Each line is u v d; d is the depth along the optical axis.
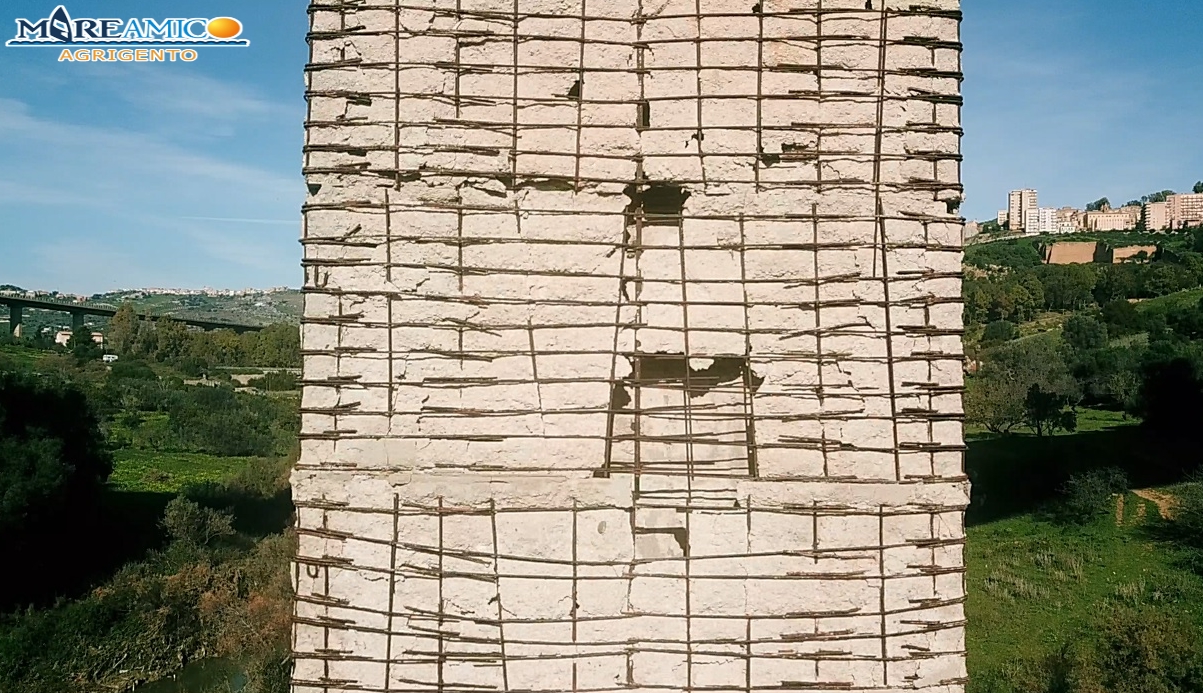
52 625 20.17
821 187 4.85
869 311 4.84
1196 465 32.31
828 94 4.85
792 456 4.84
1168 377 35.97
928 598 4.84
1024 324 67.12
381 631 4.78
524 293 4.83
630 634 4.78
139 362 57.06
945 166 4.91
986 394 41.00
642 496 4.87
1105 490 28.78
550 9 4.82
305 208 4.84
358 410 4.81
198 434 41.94
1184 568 23.05
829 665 4.80
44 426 23.67
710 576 4.79
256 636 20.81
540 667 4.77
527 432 4.82
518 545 4.78
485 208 4.82
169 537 26.41
